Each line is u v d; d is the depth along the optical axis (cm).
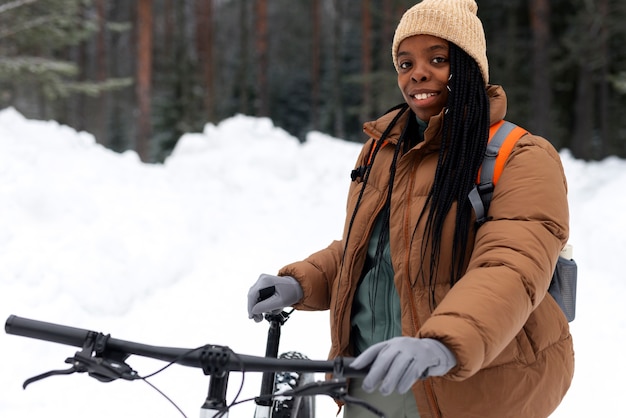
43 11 1169
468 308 143
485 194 172
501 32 2453
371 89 2575
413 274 174
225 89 3716
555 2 2361
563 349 181
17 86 1475
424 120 190
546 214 162
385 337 189
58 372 145
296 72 3891
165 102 2902
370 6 2458
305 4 3894
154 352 151
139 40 1831
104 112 2434
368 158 207
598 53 2061
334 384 135
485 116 176
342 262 199
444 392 172
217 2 3966
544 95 1641
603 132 2241
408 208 179
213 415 149
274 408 220
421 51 183
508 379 170
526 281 151
